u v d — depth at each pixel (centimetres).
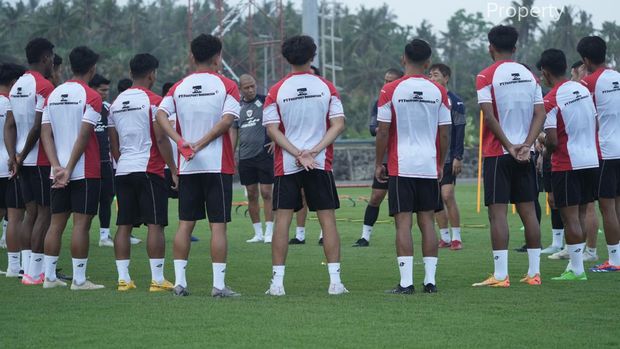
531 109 1290
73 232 1298
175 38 14188
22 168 1402
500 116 1288
